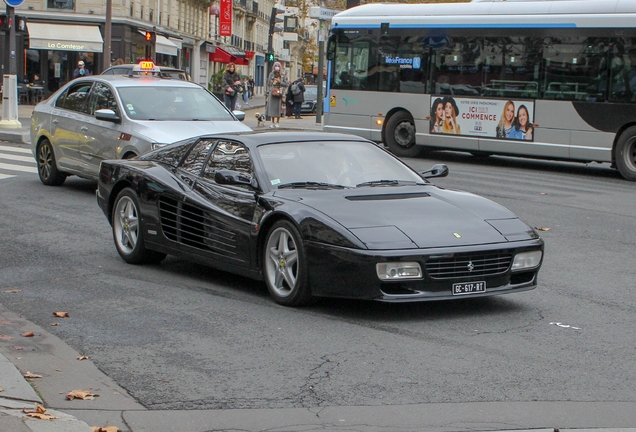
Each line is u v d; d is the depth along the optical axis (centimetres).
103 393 506
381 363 564
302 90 3881
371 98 2222
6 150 1978
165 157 875
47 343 605
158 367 554
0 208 1209
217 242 765
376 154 815
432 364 563
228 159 792
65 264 876
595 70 1844
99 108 1319
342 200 709
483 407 487
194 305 712
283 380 530
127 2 4869
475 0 2072
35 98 4338
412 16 2145
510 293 723
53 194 1347
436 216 696
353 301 725
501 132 1994
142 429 452
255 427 456
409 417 470
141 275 829
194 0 6531
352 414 475
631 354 593
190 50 6656
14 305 712
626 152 1792
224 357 575
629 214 1266
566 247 1005
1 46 4638
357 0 2847
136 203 860
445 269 652
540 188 1574
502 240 679
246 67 8931
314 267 669
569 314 700
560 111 1895
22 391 491
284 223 696
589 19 1848
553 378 539
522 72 1955
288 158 771
